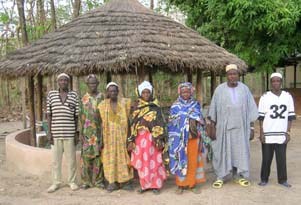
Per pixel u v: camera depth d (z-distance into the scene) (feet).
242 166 19.60
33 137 26.78
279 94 19.77
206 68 24.17
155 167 19.02
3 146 35.19
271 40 38.65
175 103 19.31
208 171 23.15
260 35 38.42
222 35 39.83
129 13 26.02
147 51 22.29
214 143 20.12
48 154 22.47
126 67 21.83
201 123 19.25
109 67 21.85
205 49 25.34
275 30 34.91
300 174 22.70
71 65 22.26
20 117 58.95
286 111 19.76
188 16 41.93
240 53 39.45
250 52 39.19
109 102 19.33
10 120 56.95
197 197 18.57
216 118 20.07
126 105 19.56
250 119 19.85
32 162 23.07
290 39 38.81
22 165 23.82
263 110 19.92
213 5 35.40
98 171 19.93
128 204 17.71
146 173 18.86
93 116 19.34
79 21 26.32
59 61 22.82
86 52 22.98
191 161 19.12
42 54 24.45
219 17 35.55
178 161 18.92
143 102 18.98
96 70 22.38
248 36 38.86
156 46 23.07
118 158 19.30
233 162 19.84
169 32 25.16
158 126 18.79
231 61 25.54
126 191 19.63
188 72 28.53
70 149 19.83
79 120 19.71
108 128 19.22
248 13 33.42
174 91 49.47
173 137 19.02
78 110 19.76
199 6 39.45
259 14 34.04
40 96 29.12
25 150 23.43
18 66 24.39
